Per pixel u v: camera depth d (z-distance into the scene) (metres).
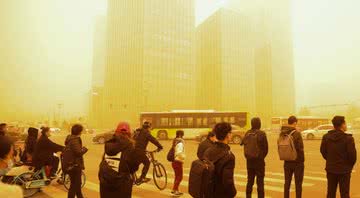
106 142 5.00
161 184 9.81
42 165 8.62
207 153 4.25
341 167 5.94
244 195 8.71
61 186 10.02
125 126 5.05
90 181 11.38
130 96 106.00
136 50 106.25
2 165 3.05
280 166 15.30
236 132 31.98
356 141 37.31
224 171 4.05
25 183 8.51
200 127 36.53
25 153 10.49
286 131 6.80
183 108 111.94
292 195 8.54
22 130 35.56
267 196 8.55
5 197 2.53
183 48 114.31
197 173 4.15
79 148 6.86
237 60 128.38
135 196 8.61
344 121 6.08
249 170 7.12
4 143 3.04
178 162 8.69
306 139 39.62
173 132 36.88
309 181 10.84
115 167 4.82
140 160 4.96
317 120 47.47
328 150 6.12
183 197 8.52
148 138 9.07
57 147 8.77
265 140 6.98
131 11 109.44
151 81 104.69
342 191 5.98
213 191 4.12
